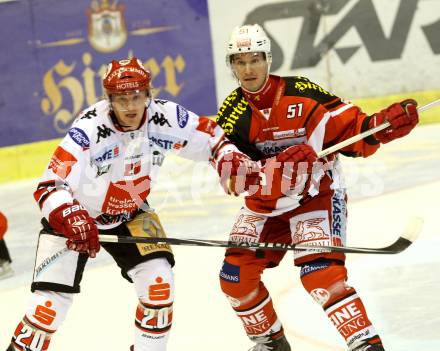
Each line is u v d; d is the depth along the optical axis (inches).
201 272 456.8
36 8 837.8
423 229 494.9
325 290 278.5
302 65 878.4
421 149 751.7
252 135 299.6
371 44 871.7
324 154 291.3
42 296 275.6
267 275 430.9
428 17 864.3
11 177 849.5
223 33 861.8
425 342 321.1
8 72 842.2
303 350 321.7
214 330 357.7
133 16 852.0
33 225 636.1
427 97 874.8
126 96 261.9
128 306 406.6
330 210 299.9
